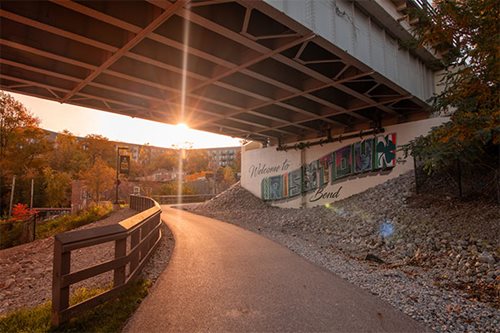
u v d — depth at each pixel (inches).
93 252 415.5
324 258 337.1
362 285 234.1
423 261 340.2
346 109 756.6
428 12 249.6
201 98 668.7
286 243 429.4
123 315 162.4
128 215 844.0
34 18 371.2
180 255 326.6
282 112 853.8
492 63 202.7
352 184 859.4
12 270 394.0
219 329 151.5
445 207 465.1
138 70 551.5
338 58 538.3
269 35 442.0
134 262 221.8
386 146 792.9
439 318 174.6
